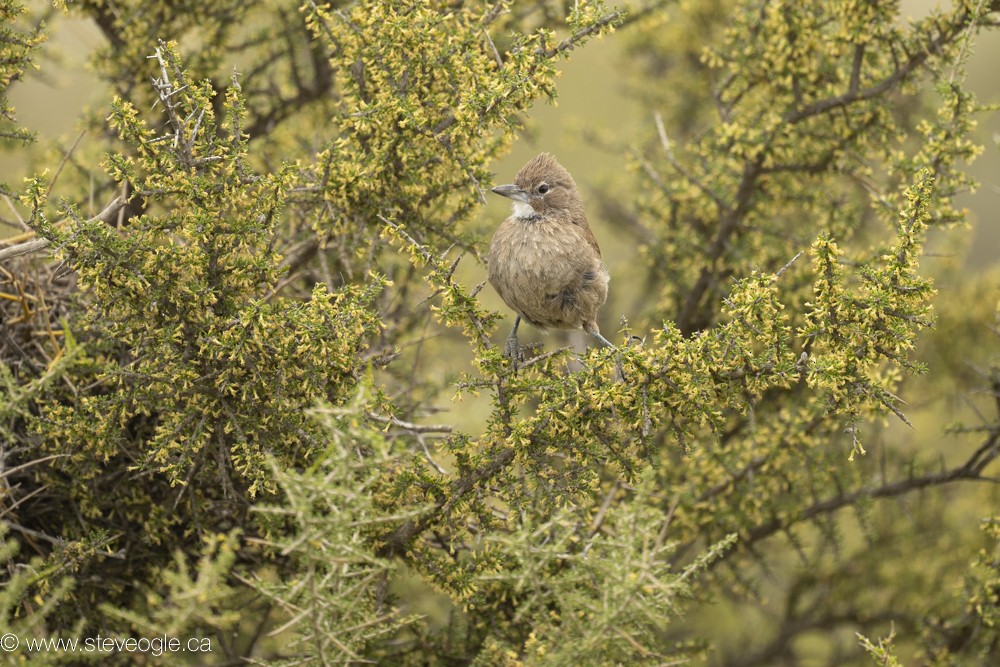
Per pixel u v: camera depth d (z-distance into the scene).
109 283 8.68
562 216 11.80
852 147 12.10
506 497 8.98
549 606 9.58
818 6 11.95
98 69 12.24
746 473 11.61
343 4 12.66
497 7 10.56
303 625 7.40
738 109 12.87
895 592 14.36
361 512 7.14
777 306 8.55
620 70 18.55
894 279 8.61
